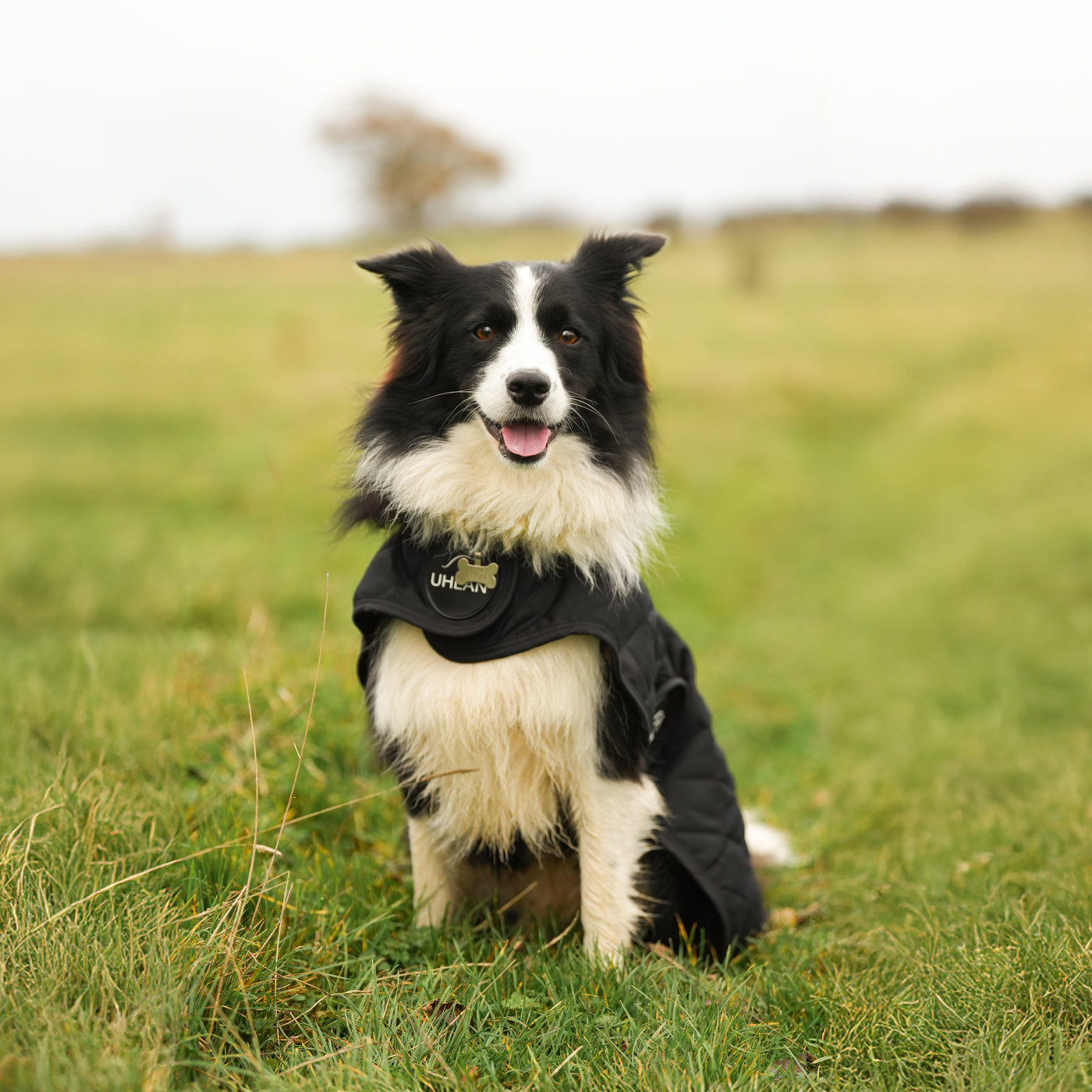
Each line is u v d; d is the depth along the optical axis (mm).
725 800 3244
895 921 3439
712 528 12469
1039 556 10164
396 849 3607
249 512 11070
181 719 3932
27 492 11852
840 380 21953
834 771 5465
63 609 7004
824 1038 2568
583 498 2922
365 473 3117
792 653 8109
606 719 2895
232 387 18750
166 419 16422
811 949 3119
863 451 17953
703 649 7859
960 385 21359
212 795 3330
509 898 3383
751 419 19219
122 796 3141
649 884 3188
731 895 3162
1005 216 50219
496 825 3098
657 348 24297
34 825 2768
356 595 2984
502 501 2881
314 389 18500
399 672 2928
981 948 2807
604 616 2836
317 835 3496
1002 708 6461
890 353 24875
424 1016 2475
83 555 8305
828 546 12625
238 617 6871
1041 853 3848
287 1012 2455
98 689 4273
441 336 3086
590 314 3158
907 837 4273
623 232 3385
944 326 27453
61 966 2256
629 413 3221
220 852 2832
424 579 2920
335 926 2738
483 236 46750
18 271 34625
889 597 9914
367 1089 2168
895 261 42250
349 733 4066
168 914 2516
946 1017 2504
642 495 3139
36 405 17016
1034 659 7527
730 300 32094
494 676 2814
